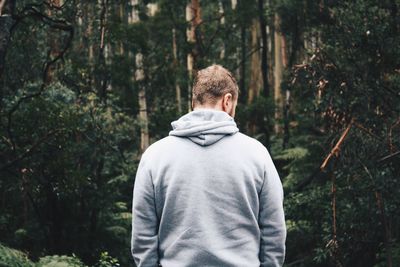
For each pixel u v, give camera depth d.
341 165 10.76
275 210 2.39
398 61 11.59
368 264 11.81
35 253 14.22
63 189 12.98
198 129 2.36
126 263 16.09
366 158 10.40
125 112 20.17
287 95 24.28
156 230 2.39
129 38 19.66
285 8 18.52
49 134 12.27
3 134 12.49
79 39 18.70
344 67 11.57
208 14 25.94
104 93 17.06
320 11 14.48
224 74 2.47
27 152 12.02
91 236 16.02
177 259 2.32
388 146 10.34
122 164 16.94
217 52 24.48
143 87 21.45
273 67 29.52
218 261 2.29
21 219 15.41
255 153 2.39
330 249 10.73
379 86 11.39
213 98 2.45
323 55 11.51
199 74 2.49
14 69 13.62
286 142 20.91
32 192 13.47
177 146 2.38
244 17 22.73
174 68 22.36
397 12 11.63
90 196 15.28
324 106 11.34
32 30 13.71
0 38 9.47
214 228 2.32
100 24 17.52
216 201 2.33
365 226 10.73
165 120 21.19
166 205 2.35
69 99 13.09
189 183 2.34
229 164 2.35
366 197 10.55
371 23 11.52
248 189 2.36
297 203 12.51
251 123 21.11
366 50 11.67
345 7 12.30
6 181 13.11
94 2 17.19
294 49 20.33
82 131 13.20
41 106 12.37
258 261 2.36
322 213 12.25
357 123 10.62
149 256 2.37
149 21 23.20
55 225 15.49
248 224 2.35
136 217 2.39
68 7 14.15
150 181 2.38
